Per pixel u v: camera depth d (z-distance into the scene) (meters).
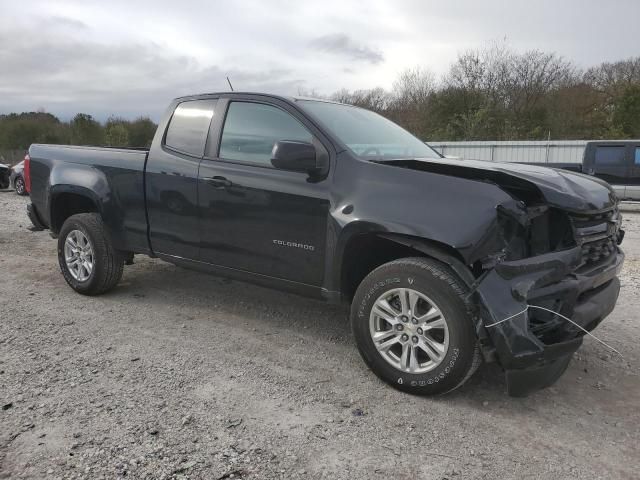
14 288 5.59
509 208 3.05
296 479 2.54
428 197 3.26
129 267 6.43
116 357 3.86
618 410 3.26
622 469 2.67
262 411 3.14
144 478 2.51
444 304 3.12
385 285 3.35
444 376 3.18
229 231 4.19
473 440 2.90
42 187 5.47
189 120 4.59
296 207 3.78
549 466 2.69
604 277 3.41
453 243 3.06
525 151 21.55
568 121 33.53
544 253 3.19
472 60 34.66
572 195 3.19
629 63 35.38
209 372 3.65
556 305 3.17
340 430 2.96
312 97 4.45
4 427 2.91
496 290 3.00
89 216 5.19
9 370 3.60
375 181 3.49
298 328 4.55
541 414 3.19
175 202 4.49
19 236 8.71
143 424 2.96
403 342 3.34
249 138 4.16
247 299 5.32
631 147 13.87
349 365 3.82
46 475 2.52
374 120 4.64
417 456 2.74
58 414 3.05
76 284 5.27
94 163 5.07
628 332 4.53
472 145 22.34
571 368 3.84
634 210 14.12
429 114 34.34
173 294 5.43
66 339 4.18
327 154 3.75
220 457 2.69
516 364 2.96
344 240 3.53
